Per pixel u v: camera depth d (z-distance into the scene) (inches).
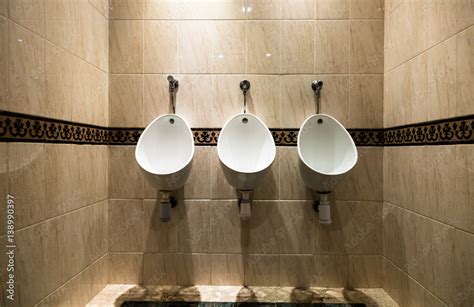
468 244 41.6
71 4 55.3
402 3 60.7
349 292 67.2
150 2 69.5
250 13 69.0
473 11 41.2
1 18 39.1
